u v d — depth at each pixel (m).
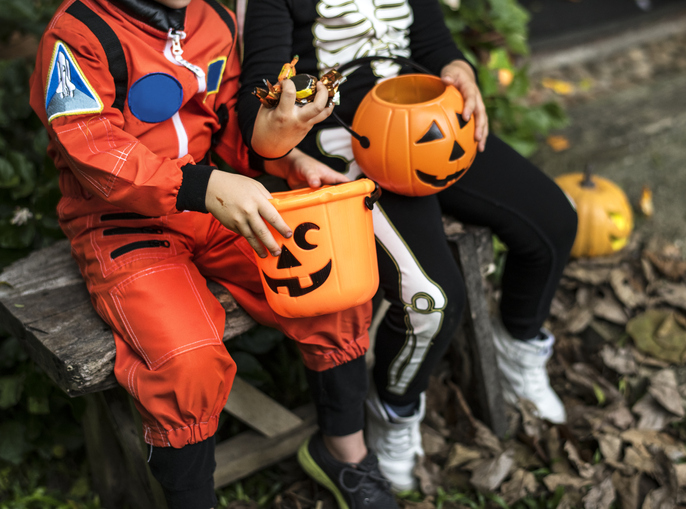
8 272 1.45
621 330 2.04
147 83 1.19
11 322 1.32
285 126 1.14
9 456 1.79
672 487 1.60
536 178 1.57
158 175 1.09
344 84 1.46
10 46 2.14
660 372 1.87
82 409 1.62
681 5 4.54
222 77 1.40
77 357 1.16
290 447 1.71
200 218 1.31
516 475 1.66
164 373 1.12
